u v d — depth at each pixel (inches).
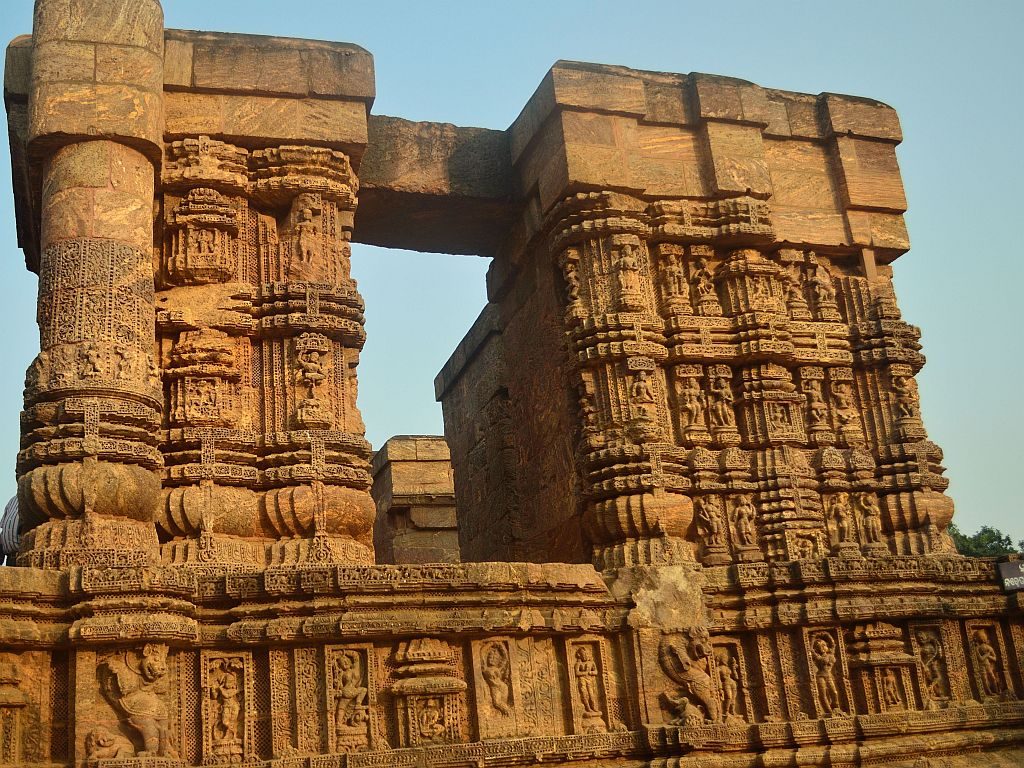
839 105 680.4
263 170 573.0
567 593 524.1
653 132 637.9
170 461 526.0
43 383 474.0
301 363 545.0
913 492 624.4
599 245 613.6
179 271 548.1
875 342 649.6
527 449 666.2
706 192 636.1
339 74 585.9
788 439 612.4
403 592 490.0
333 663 477.4
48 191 504.1
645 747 514.6
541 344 649.0
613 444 580.1
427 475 935.0
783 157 668.7
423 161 652.7
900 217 682.8
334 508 527.2
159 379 507.8
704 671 538.0
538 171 639.8
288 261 567.5
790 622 553.6
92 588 438.9
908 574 576.7
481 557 740.0
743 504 596.1
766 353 616.1
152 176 524.1
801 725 533.0
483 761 476.1
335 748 467.5
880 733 539.8
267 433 538.3
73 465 460.8
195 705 464.8
